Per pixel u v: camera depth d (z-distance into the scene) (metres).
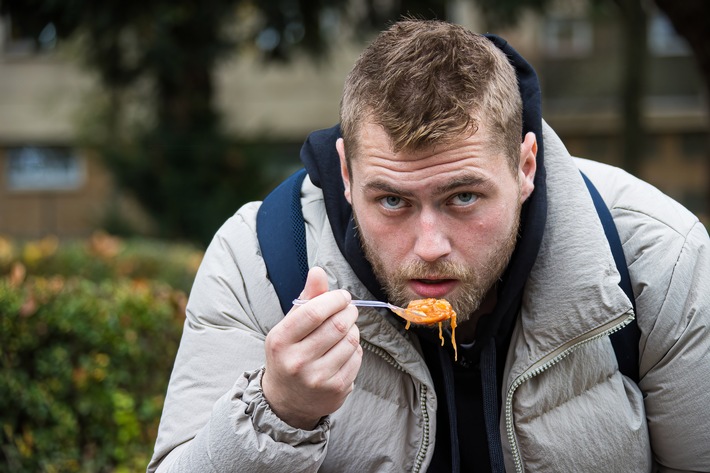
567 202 1.89
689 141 18.48
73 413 3.63
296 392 1.63
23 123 19.14
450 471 2.00
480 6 10.95
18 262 5.72
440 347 1.88
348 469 1.91
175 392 1.94
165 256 6.72
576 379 1.90
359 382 1.91
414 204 1.69
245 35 11.95
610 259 1.86
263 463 1.67
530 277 1.90
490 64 1.73
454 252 1.71
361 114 1.70
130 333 3.74
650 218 1.99
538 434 1.91
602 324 1.84
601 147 18.09
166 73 11.50
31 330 3.48
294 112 18.89
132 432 3.74
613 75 17.62
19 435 3.52
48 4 10.14
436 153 1.63
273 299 1.96
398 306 1.78
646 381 1.99
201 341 1.95
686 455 1.98
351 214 1.94
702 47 7.05
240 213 2.11
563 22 17.50
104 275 6.07
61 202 19.84
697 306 1.91
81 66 12.64
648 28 13.48
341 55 18.00
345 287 1.88
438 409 1.98
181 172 12.03
